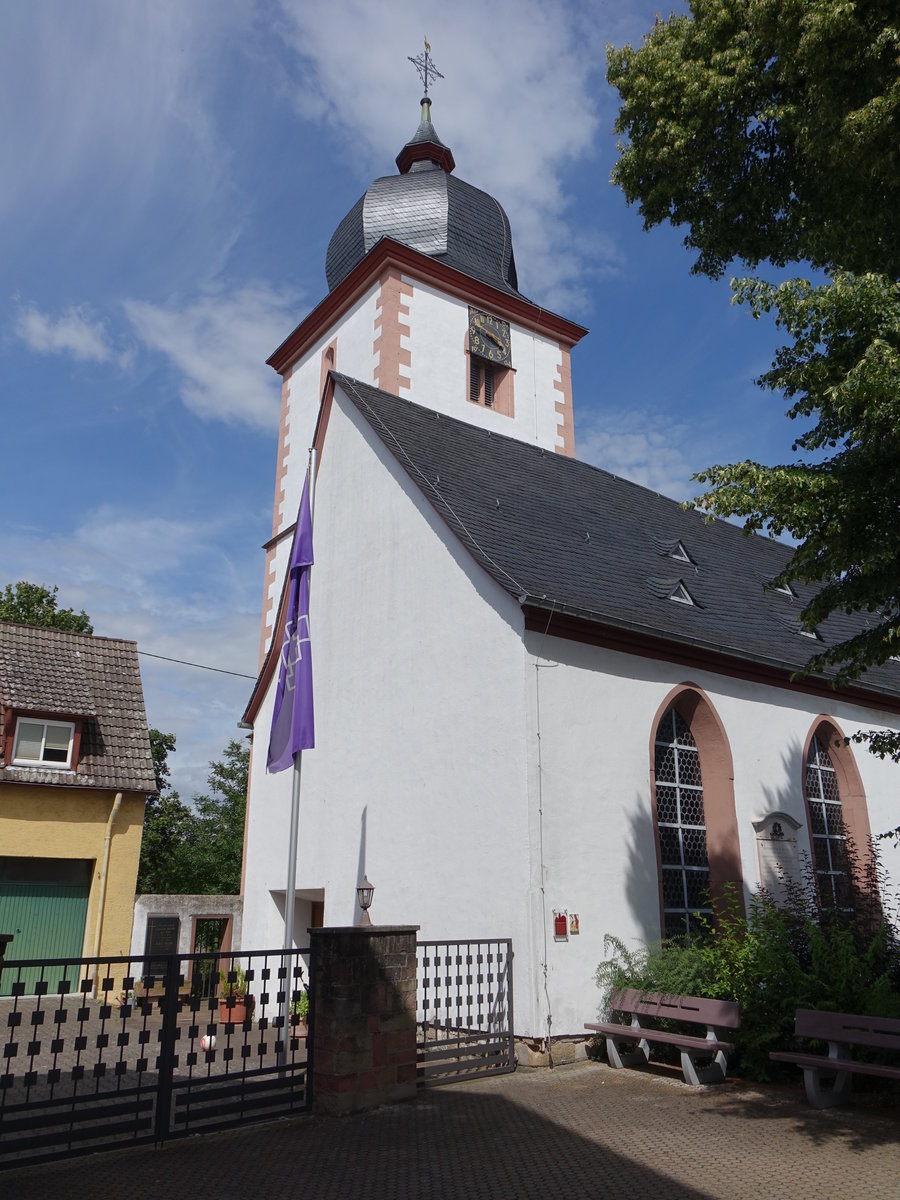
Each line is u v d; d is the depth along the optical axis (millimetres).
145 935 19062
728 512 8555
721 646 13602
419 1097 8477
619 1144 7000
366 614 14477
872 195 9828
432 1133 7281
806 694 15703
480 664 11992
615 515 18078
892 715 17406
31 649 21203
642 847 12000
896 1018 8344
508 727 11359
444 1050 9398
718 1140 7121
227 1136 7203
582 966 10773
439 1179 6227
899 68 9016
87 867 19578
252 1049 11336
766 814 14031
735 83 10812
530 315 25703
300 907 15938
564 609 11477
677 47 11344
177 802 36750
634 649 12734
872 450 8016
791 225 11633
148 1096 8523
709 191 11844
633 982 10680
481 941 9891
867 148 9164
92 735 20359
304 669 11992
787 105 10406
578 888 11055
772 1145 6984
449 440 16828
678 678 13359
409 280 23656
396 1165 6512
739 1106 8211
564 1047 10234
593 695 12016
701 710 13664
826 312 8195
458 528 12797
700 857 13328
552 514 15844
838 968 9836
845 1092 8336
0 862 18734
